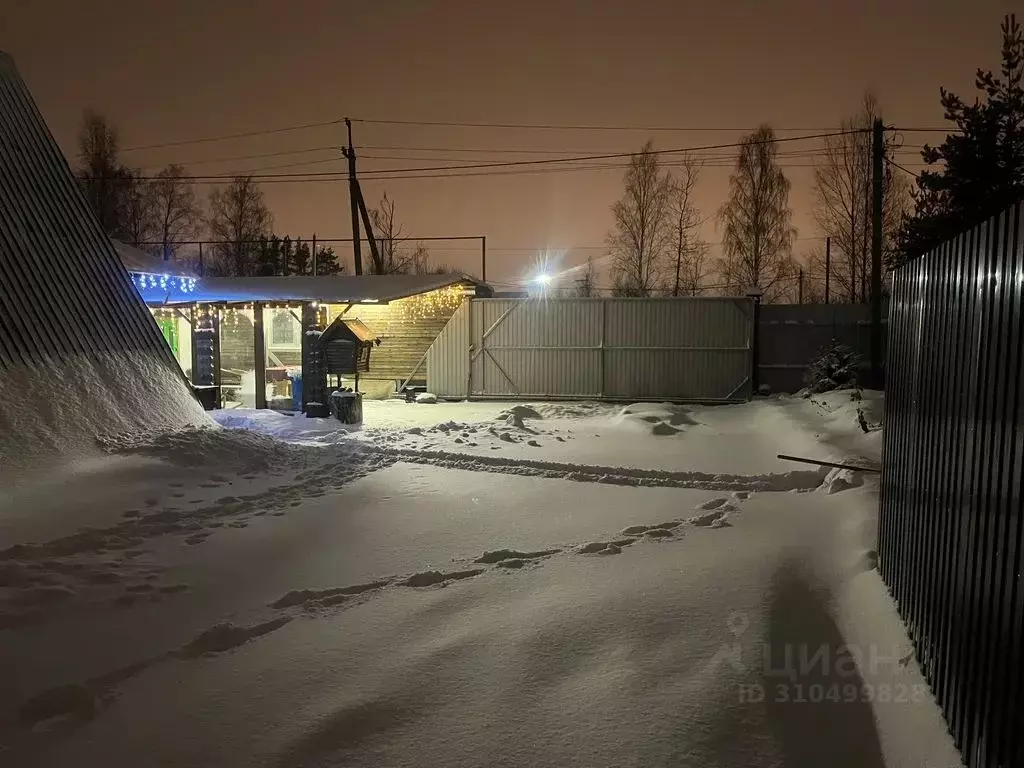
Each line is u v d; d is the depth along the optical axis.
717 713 3.14
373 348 18.17
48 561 5.29
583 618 4.11
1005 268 2.69
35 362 8.52
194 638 4.02
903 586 4.10
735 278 33.53
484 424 12.23
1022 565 2.30
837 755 2.94
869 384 17.53
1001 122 9.13
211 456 8.64
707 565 4.97
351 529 6.25
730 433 12.09
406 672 3.60
